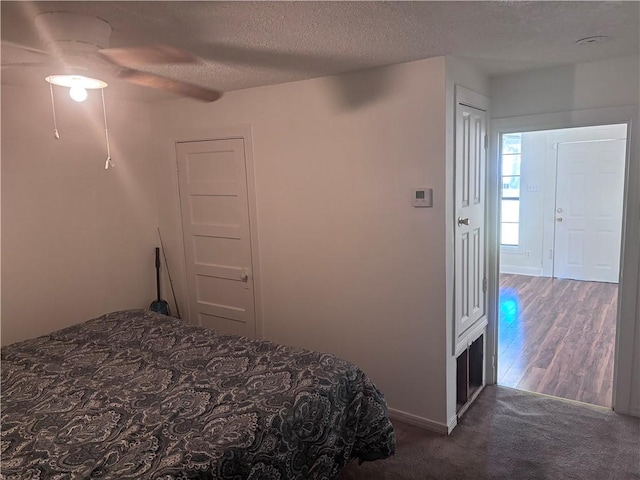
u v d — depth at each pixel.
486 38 2.17
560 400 3.14
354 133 2.86
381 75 2.70
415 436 2.77
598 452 2.54
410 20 1.88
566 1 1.72
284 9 1.69
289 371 2.07
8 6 1.60
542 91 2.93
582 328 4.53
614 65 2.67
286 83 3.07
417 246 2.72
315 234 3.14
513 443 2.66
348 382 2.09
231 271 3.64
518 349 4.07
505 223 6.96
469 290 3.03
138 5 1.62
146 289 3.86
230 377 2.04
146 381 2.03
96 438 1.60
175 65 2.52
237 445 1.56
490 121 3.14
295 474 1.75
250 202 3.42
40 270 3.11
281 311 3.43
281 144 3.18
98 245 3.47
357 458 2.45
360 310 3.03
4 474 1.42
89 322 2.84
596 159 6.08
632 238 2.73
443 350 2.72
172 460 1.46
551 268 6.60
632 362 2.84
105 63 1.80
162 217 3.91
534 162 6.52
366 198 2.88
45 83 2.86
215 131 3.47
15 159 2.94
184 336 2.57
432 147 2.58
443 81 2.49
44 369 2.19
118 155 3.58
